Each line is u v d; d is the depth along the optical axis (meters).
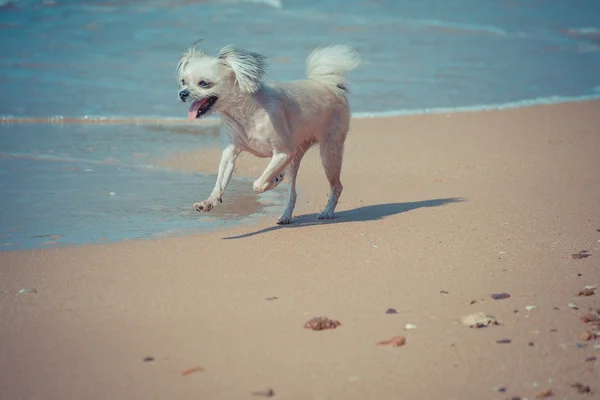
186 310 5.61
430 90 17.56
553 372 4.55
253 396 4.33
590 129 13.54
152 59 20.14
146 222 8.33
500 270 6.40
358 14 27.52
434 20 27.05
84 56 20.34
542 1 31.80
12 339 5.14
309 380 4.51
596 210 8.38
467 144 12.64
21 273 6.52
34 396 4.38
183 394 4.37
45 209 8.82
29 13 25.78
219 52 7.36
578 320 5.30
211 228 8.07
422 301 5.73
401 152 12.20
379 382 4.48
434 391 4.37
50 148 12.27
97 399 4.34
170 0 28.69
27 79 17.73
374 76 18.77
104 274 6.46
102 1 28.12
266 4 28.50
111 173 10.77
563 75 19.64
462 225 7.89
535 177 10.23
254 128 7.53
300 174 10.93
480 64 20.66
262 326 5.30
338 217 8.53
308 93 8.05
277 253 7.01
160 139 13.22
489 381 4.46
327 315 5.48
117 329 5.28
